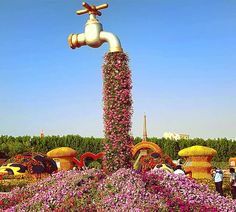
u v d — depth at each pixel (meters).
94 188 8.95
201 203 8.52
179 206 8.06
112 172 10.40
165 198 8.30
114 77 11.11
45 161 22.53
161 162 19.95
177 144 43.72
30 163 21.94
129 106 11.14
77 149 41.59
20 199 9.65
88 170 10.05
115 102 11.05
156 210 7.75
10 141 41.06
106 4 11.55
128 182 8.73
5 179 21.83
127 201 8.05
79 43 11.70
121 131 10.98
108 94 11.16
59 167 24.77
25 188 10.18
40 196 8.91
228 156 44.53
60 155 24.66
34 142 41.34
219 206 8.56
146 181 9.02
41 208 8.50
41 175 22.11
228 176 28.16
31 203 8.76
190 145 43.97
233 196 18.09
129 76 11.20
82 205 8.38
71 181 9.25
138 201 8.04
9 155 38.47
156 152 21.53
